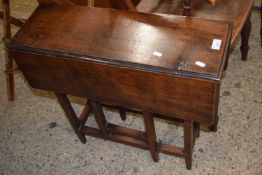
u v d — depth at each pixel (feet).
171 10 4.33
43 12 3.64
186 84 2.84
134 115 5.55
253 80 5.64
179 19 3.25
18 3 7.89
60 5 3.69
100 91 3.50
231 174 4.62
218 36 3.00
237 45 6.12
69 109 4.49
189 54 2.90
